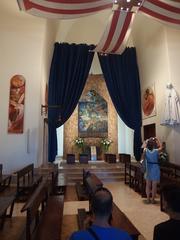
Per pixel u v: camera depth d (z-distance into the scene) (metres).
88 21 12.43
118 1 5.69
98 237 1.29
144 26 10.80
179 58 8.79
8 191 6.04
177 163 8.21
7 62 8.52
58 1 5.41
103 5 5.80
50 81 11.31
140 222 4.53
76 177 9.13
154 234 1.52
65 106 11.55
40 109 8.73
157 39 9.75
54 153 11.00
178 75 8.73
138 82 12.17
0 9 8.49
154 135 10.33
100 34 12.99
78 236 1.32
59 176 8.09
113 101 12.10
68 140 13.98
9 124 8.27
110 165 10.92
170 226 1.48
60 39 12.48
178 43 8.84
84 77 11.92
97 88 14.70
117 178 9.34
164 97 9.09
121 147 14.34
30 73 8.57
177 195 1.52
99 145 14.09
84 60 12.05
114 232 1.33
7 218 4.65
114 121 14.48
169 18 6.28
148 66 10.84
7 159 8.12
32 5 5.51
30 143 8.25
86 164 11.29
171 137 8.54
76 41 13.13
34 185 6.34
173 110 8.30
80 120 14.24
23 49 8.62
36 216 3.39
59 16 5.98
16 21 8.62
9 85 8.43
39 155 8.72
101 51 8.80
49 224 3.18
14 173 7.82
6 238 3.70
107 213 1.41
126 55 12.45
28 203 2.84
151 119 10.54
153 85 10.28
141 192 6.79
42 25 8.77
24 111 8.39
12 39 8.61
